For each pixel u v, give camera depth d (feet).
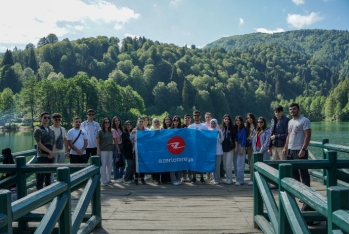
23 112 264.72
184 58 531.50
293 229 9.38
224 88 438.40
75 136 25.85
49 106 246.47
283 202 10.51
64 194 10.75
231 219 17.46
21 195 15.33
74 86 250.98
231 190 24.84
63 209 10.66
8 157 20.97
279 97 541.34
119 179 28.53
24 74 375.86
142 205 20.57
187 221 17.17
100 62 460.96
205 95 372.58
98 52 527.81
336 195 6.93
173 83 377.91
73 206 20.85
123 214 18.57
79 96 253.65
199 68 505.66
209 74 501.56
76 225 11.82
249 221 17.06
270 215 12.30
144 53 502.79
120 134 28.17
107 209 19.67
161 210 19.36
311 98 465.88
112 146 27.45
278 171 11.69
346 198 6.93
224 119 27.12
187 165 27.09
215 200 21.74
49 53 460.14
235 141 26.66
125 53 507.71
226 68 612.70
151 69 422.82
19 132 220.02
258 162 14.99
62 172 10.91
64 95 248.73
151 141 27.09
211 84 434.30
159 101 366.63
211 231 15.56
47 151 22.30
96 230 15.79
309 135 18.75
